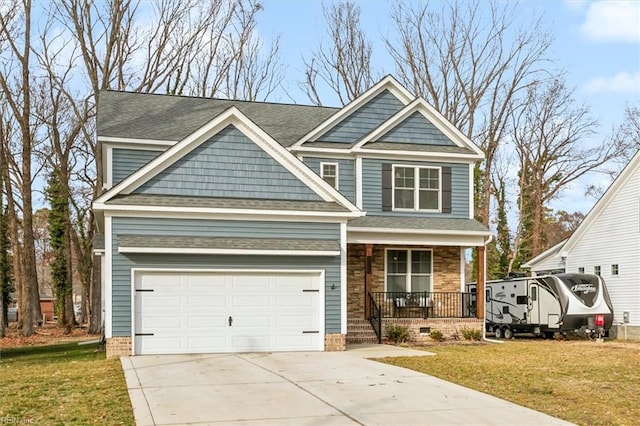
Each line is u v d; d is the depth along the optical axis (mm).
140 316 17797
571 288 26875
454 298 25047
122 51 36156
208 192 18922
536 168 47219
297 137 25188
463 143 25734
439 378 14078
